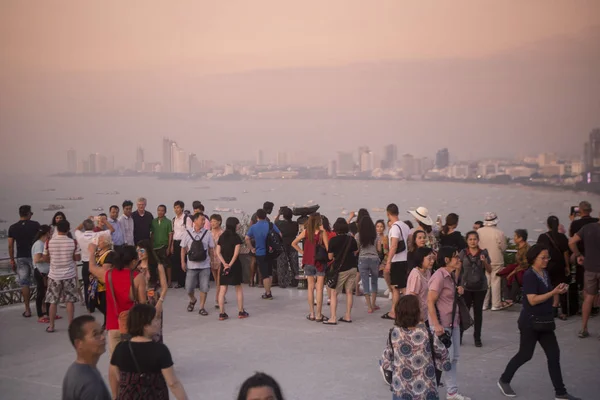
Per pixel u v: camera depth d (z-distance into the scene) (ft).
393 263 33.22
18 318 36.81
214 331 32.42
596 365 25.18
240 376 24.66
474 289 27.63
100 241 26.45
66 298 32.78
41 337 32.12
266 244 40.91
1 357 28.43
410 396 16.05
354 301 39.96
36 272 35.24
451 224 31.94
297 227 45.62
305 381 23.79
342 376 24.32
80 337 12.85
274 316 35.76
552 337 20.97
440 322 20.59
